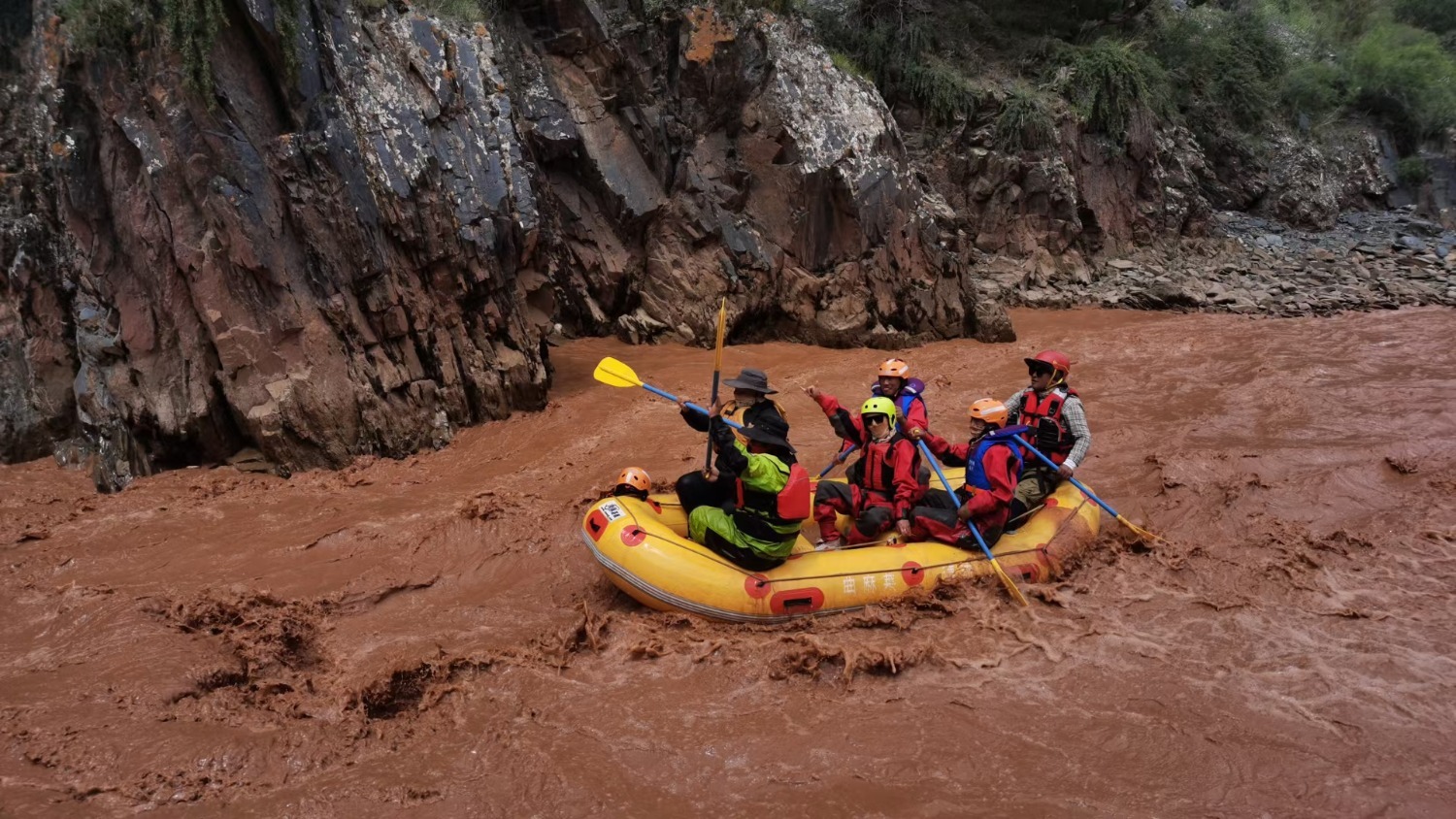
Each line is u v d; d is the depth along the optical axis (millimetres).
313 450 8078
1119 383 10680
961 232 15914
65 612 5406
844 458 6211
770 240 12602
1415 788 3723
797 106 12742
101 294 8148
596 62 12297
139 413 7859
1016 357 11859
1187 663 4734
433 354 8914
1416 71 23766
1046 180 16594
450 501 7227
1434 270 17828
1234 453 7812
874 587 5301
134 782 3814
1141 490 7207
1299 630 5090
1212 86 21188
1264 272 17531
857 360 11758
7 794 3725
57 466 8297
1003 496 5484
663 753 4004
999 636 5008
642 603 5293
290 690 4625
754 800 3684
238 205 7953
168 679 4594
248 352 7953
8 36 8703
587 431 8836
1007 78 17828
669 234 12414
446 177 9266
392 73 9250
